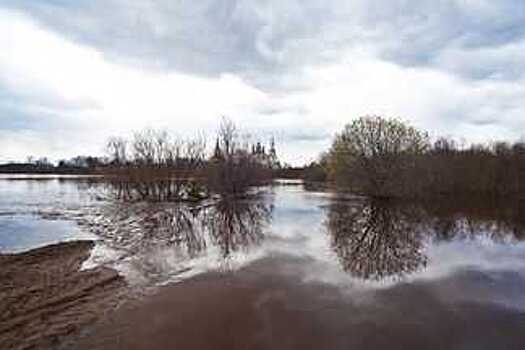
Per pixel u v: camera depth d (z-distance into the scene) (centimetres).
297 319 1165
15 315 1147
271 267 1745
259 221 3253
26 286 1395
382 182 5962
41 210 3875
